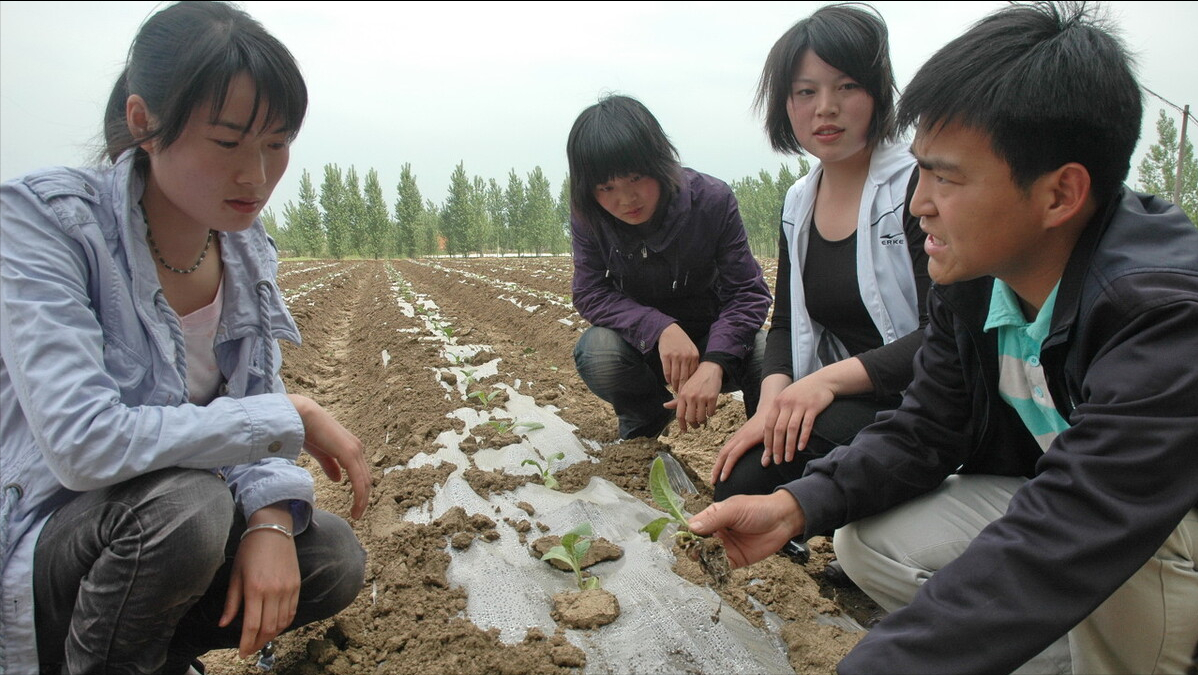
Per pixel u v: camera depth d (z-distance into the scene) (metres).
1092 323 1.34
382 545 2.60
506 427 3.71
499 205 57.16
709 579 2.28
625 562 2.45
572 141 2.80
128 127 1.47
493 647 2.01
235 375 1.87
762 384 2.76
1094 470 1.24
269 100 1.39
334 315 11.88
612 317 3.26
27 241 1.47
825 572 2.54
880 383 2.30
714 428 4.09
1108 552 1.23
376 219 48.97
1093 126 1.23
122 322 1.58
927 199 1.43
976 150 1.30
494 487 3.07
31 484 1.52
